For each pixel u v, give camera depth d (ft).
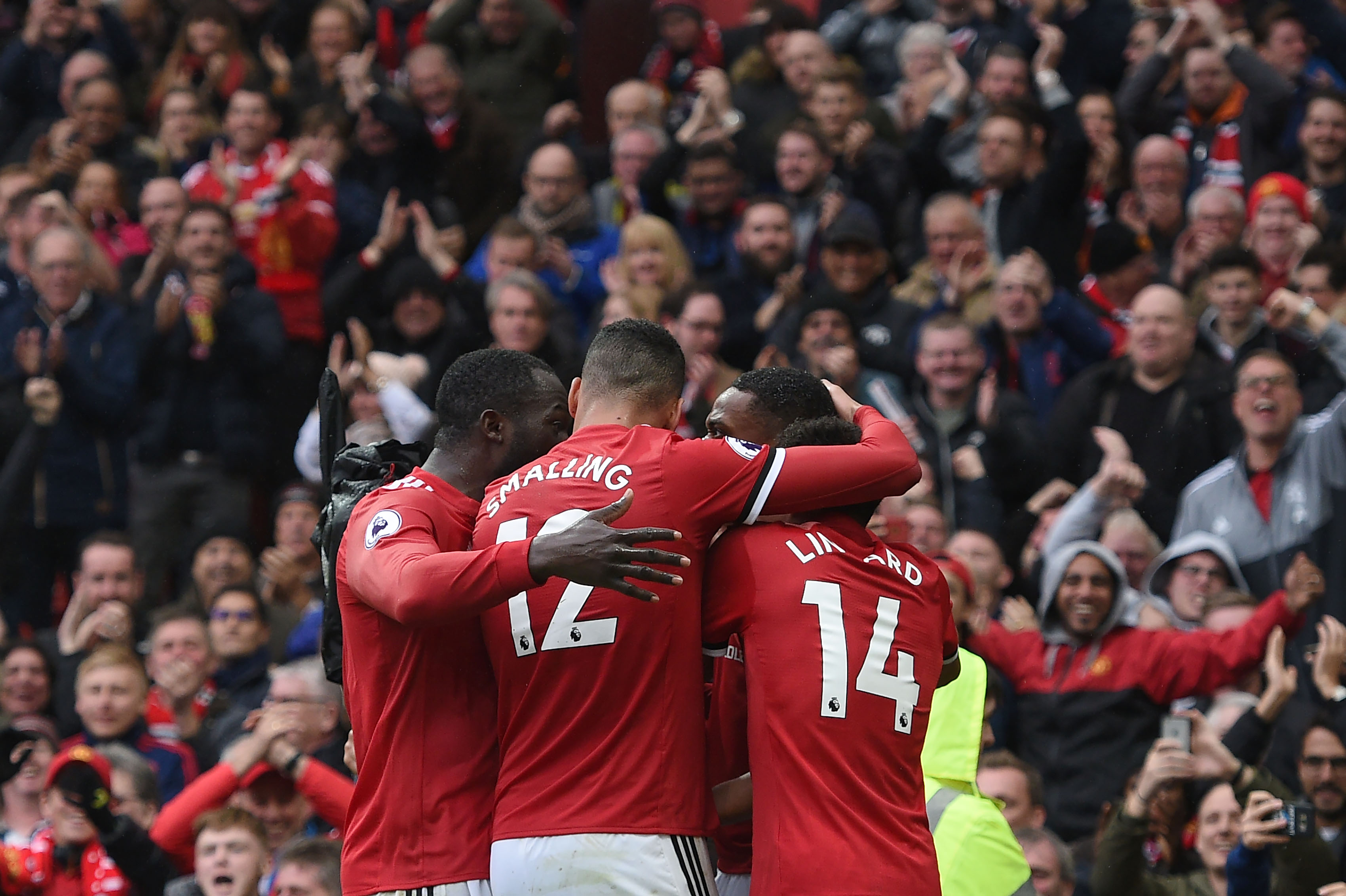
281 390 118.01
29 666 94.17
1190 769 65.72
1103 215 117.50
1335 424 88.43
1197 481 92.02
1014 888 50.75
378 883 44.50
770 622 43.91
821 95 123.03
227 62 142.41
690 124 124.88
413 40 146.51
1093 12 133.39
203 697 92.27
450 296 116.06
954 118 123.24
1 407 116.78
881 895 42.29
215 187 124.98
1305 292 100.12
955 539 88.28
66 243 114.62
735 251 116.88
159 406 115.65
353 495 48.70
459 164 131.64
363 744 45.83
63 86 144.56
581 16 158.92
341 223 124.88
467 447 46.34
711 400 101.60
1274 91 118.42
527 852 42.63
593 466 43.88
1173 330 95.25
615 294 111.45
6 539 111.65
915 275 110.63
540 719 43.29
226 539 102.78
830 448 44.47
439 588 39.75
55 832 77.56
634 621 42.98
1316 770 72.59
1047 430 96.53
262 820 76.84
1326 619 77.51
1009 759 69.87
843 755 43.32
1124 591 80.64
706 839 43.75
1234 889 65.10
